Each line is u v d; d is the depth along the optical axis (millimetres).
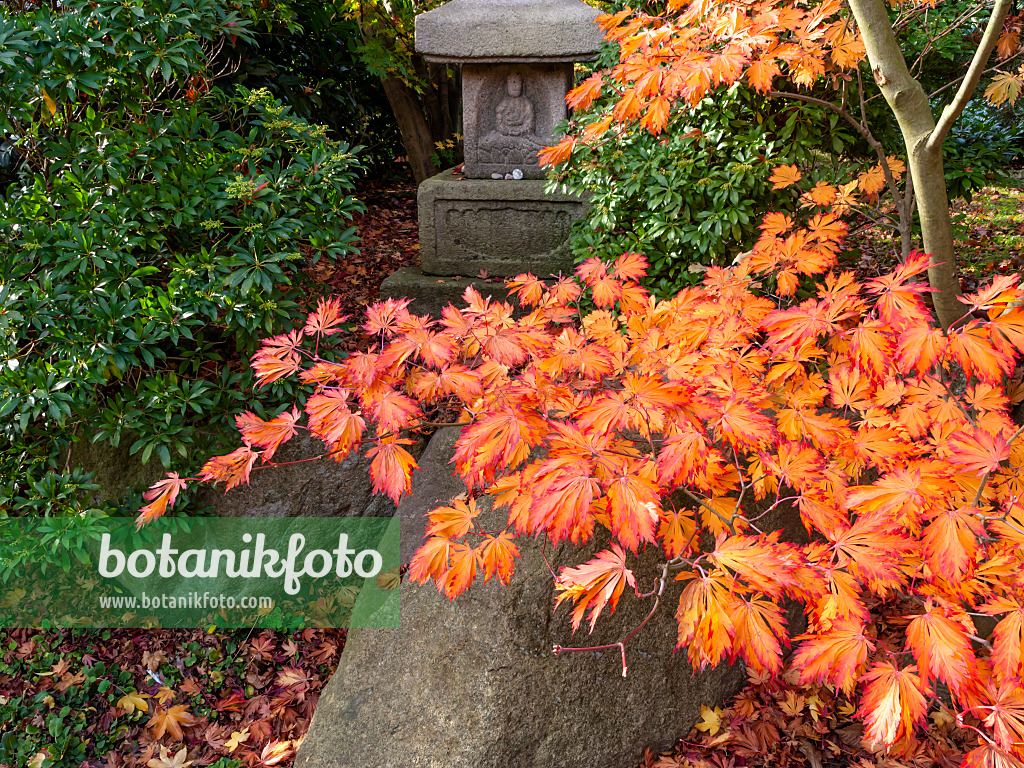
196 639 3049
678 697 2254
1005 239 4691
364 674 2277
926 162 1726
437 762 2018
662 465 1396
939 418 1704
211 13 2842
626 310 2029
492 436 1487
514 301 4121
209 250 2973
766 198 3170
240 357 3344
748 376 1759
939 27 3281
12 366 2582
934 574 1469
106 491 3023
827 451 1728
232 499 3107
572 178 3510
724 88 2977
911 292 1416
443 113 6840
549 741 2066
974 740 2098
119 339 2582
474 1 4137
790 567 1269
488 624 2158
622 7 3393
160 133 2783
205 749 2627
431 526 1700
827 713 2273
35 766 2533
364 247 5035
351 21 5770
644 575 2275
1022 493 1466
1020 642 1241
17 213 2688
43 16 2627
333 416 1619
